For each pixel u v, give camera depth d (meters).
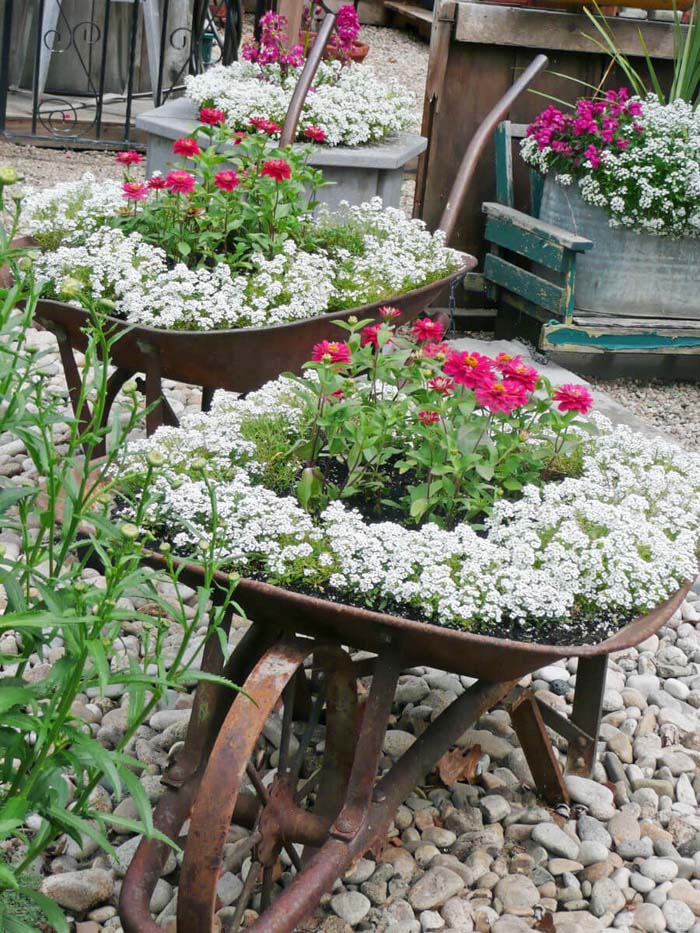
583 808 2.58
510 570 2.02
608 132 4.81
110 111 7.97
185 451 2.28
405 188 7.83
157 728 2.67
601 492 2.31
